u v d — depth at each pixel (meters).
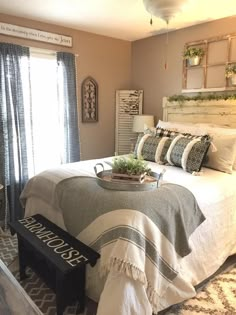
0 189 2.99
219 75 3.37
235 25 3.19
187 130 3.15
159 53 4.04
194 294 1.97
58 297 1.76
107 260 1.66
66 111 3.69
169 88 3.97
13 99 3.18
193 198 2.09
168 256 1.80
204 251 2.14
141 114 4.36
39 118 3.55
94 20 3.41
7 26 3.18
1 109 3.13
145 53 4.23
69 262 1.68
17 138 3.26
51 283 1.97
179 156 2.77
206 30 3.46
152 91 4.21
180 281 1.87
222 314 1.89
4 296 1.01
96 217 1.85
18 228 2.14
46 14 3.19
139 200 1.86
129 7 2.98
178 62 3.81
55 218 2.31
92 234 1.85
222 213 2.31
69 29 3.70
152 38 4.10
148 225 1.74
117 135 4.42
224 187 2.38
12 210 3.31
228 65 3.27
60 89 3.62
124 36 4.12
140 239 1.67
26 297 1.06
